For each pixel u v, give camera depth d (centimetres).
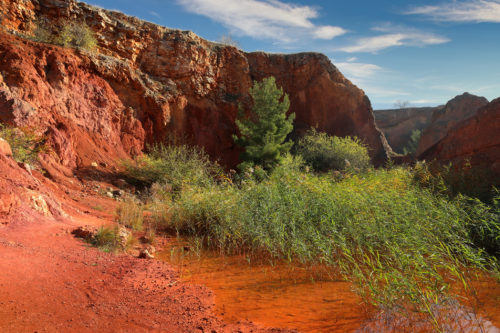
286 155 2439
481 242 648
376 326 331
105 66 1930
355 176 1141
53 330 263
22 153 1054
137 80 2116
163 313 339
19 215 573
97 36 2072
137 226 834
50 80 1573
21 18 1781
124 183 1473
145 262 545
